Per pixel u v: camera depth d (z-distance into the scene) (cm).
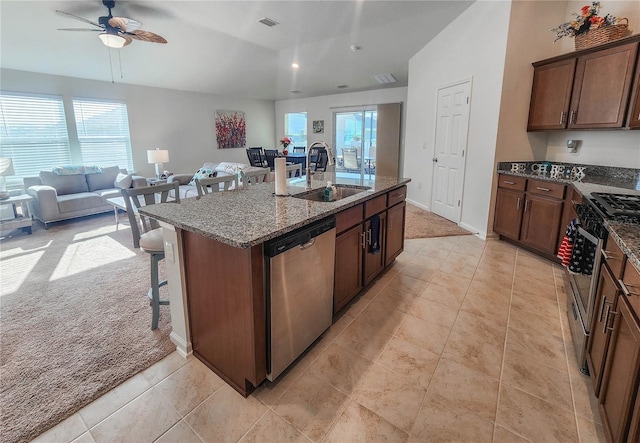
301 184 288
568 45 358
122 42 362
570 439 139
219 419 151
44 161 540
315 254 181
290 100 928
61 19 397
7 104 495
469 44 409
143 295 266
